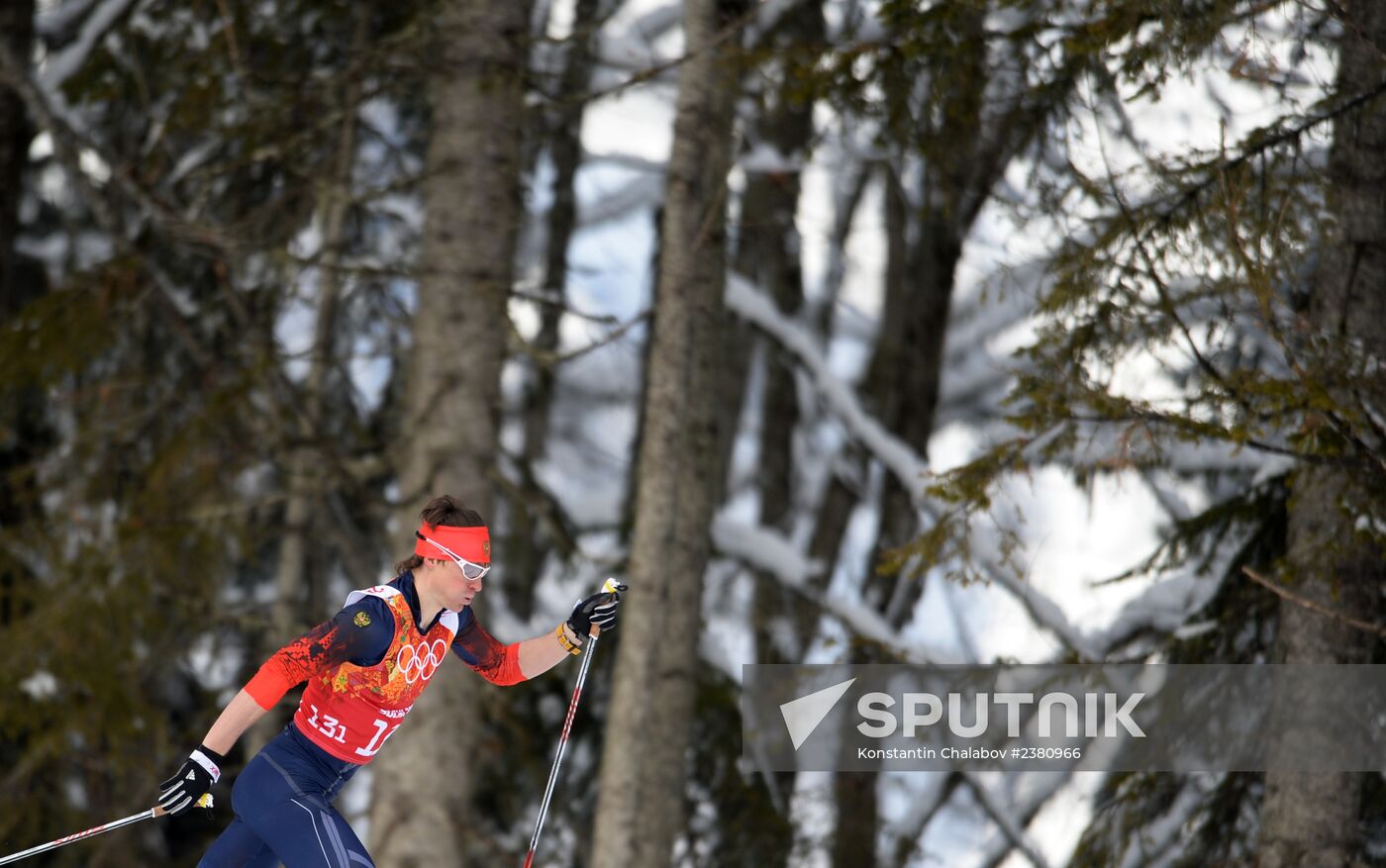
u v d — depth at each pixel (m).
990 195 7.85
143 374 9.78
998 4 6.55
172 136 9.73
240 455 9.23
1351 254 6.41
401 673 4.45
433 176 8.05
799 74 7.11
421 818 7.58
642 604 7.45
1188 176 6.15
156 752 10.01
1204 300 6.82
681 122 7.57
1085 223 6.66
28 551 9.75
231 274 9.42
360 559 9.96
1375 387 5.79
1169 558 7.50
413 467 7.87
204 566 9.38
